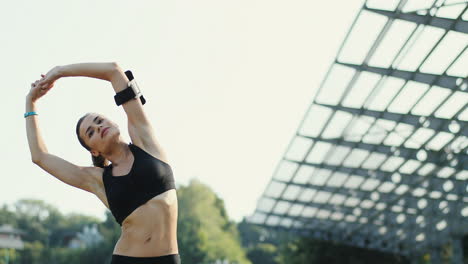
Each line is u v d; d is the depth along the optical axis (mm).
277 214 36594
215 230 77812
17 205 116500
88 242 86938
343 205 34438
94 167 4562
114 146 4430
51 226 117688
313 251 46156
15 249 88875
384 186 31438
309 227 38312
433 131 25406
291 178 31906
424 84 22391
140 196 4289
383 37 20344
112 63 4543
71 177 4523
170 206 4316
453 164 27875
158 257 4293
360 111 24781
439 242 37062
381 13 19312
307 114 25891
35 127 4734
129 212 4289
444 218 33719
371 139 26984
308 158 29625
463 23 19078
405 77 22172
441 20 19172
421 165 28547
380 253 45375
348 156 28797
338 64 22156
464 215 32750
